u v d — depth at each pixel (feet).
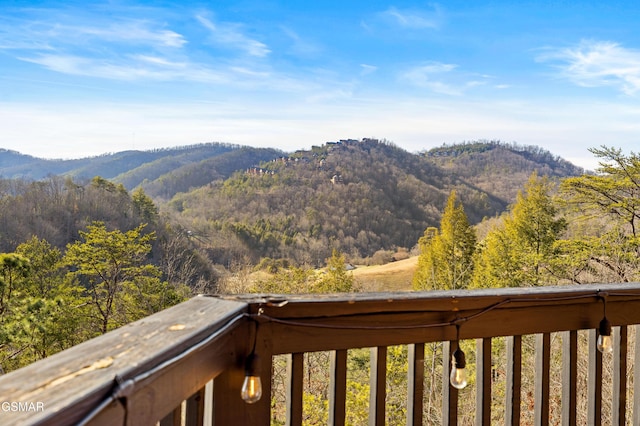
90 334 53.36
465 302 4.47
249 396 3.15
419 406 4.37
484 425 4.71
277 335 3.62
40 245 56.24
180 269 80.33
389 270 133.18
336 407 3.99
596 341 5.32
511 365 4.91
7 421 1.43
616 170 54.39
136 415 2.05
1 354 36.68
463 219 83.71
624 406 5.65
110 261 58.23
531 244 66.03
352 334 3.97
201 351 2.77
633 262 49.39
